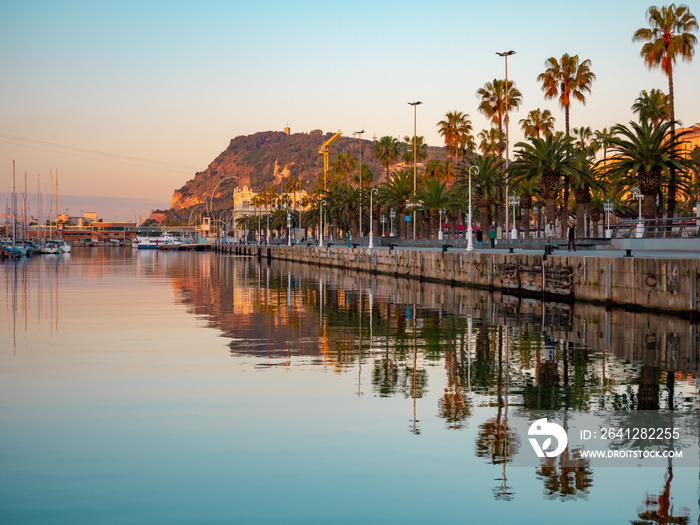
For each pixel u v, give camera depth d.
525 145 61.56
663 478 10.48
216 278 66.50
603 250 50.94
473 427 13.05
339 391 16.22
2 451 11.76
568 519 8.97
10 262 111.31
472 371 18.66
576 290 36.59
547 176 61.34
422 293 45.53
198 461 11.17
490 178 76.81
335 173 153.62
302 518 8.99
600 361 20.03
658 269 29.95
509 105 85.38
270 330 27.62
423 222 119.81
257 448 11.82
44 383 17.38
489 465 10.97
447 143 107.75
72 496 9.76
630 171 55.00
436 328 27.66
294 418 13.74
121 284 57.72
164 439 12.40
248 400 15.33
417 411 14.27
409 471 10.66
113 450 11.79
